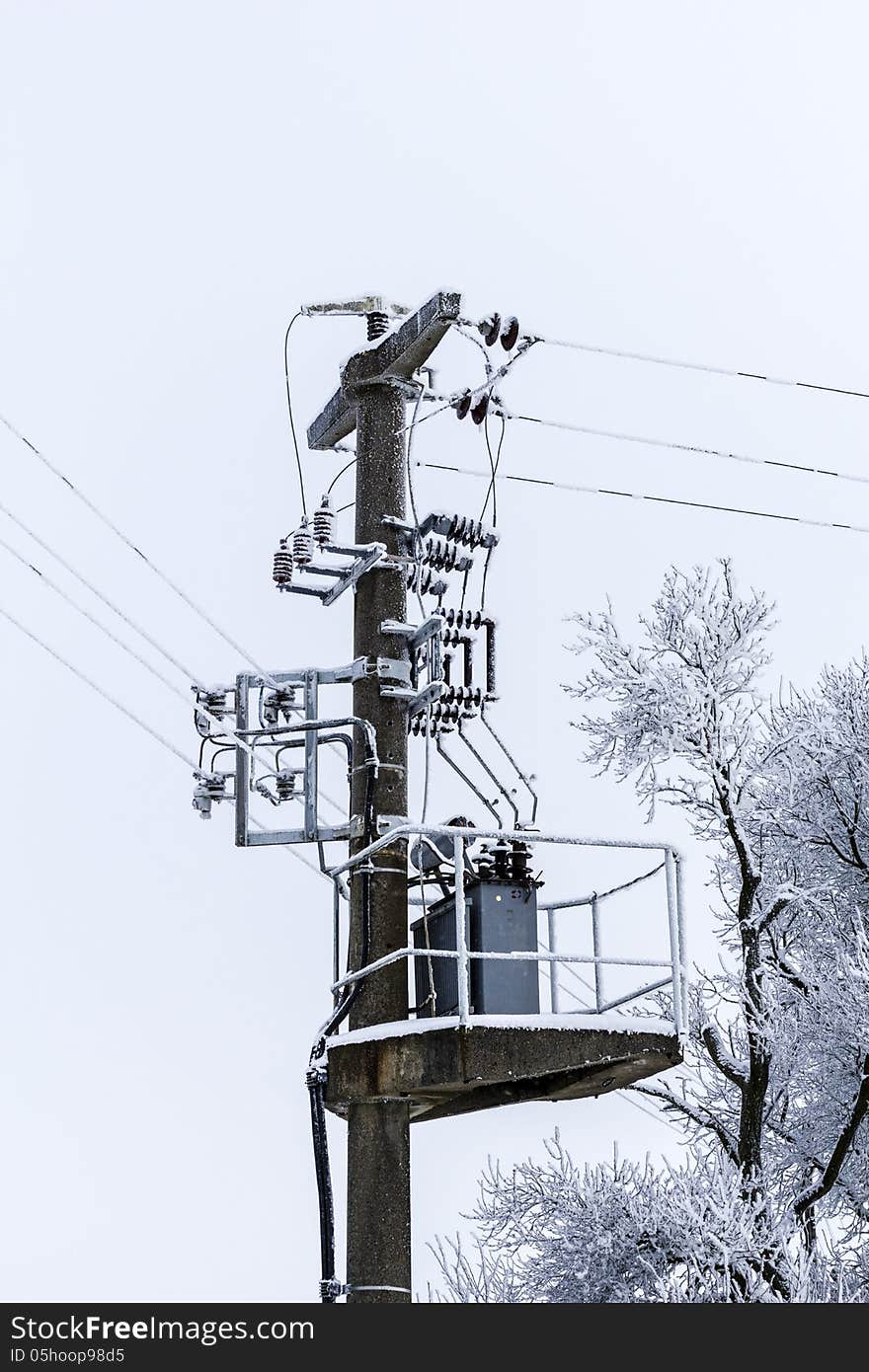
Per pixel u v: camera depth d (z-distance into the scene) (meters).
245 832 13.26
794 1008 17.72
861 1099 16.52
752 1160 16.48
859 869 18.81
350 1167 12.14
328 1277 11.91
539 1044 11.43
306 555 13.24
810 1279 15.90
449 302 12.92
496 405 14.02
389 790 12.90
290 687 13.52
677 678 17.56
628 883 13.01
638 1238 16.02
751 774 17.44
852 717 19.20
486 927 12.17
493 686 13.43
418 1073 11.60
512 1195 17.00
